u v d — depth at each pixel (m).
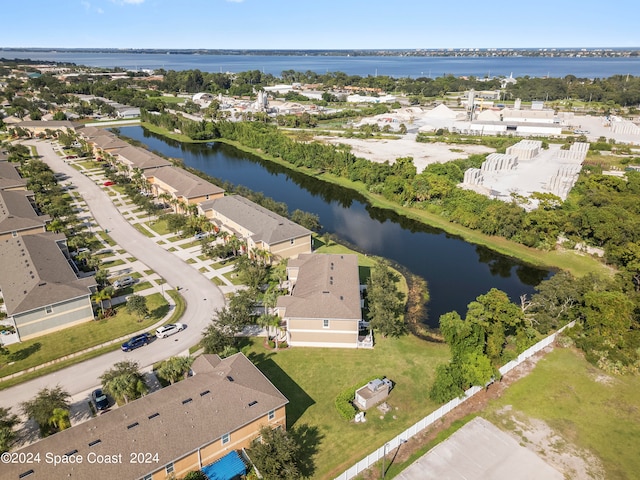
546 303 69.50
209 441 41.88
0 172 124.12
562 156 172.62
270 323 63.44
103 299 72.88
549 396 55.72
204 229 95.19
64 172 145.38
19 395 53.62
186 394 45.12
